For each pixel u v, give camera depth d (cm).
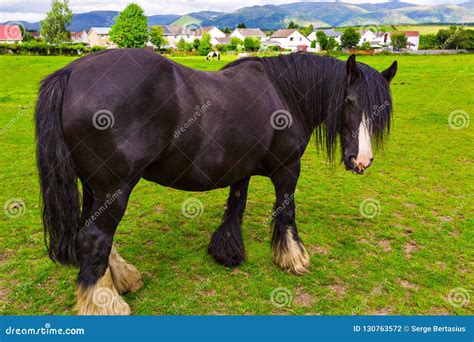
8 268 398
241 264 423
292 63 384
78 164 287
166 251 446
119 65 284
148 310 344
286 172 392
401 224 534
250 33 10381
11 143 915
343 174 752
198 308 350
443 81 2170
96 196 295
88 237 296
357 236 497
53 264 408
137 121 284
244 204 434
